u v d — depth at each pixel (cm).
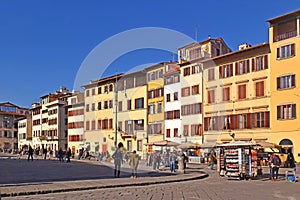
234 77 5153
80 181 2050
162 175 2523
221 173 2703
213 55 5525
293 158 4269
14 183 1953
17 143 12788
